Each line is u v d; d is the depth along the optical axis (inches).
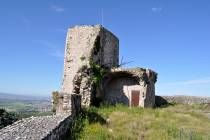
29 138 374.0
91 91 1105.4
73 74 1176.2
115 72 1200.8
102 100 1179.9
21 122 512.1
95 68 1150.3
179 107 1369.3
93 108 941.8
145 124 788.0
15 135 386.9
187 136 683.4
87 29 1189.1
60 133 517.0
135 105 1192.8
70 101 687.7
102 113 882.1
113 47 1327.5
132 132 706.2
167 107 1347.2
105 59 1245.1
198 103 1478.8
